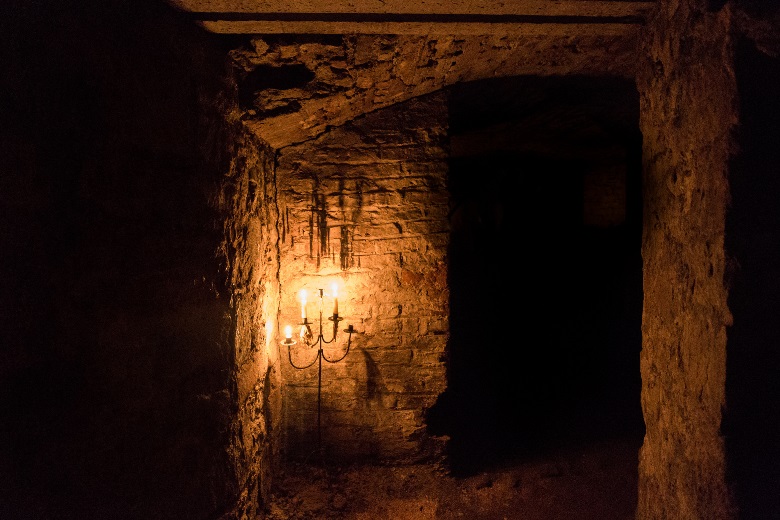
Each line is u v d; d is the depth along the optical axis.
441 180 2.97
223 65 1.84
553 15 1.63
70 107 1.08
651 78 1.67
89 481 1.12
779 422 1.20
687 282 1.43
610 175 5.95
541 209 6.18
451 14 1.60
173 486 1.46
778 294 1.20
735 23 1.20
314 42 1.88
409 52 2.15
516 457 3.26
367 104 2.73
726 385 1.22
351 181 2.97
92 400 1.14
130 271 1.28
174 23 1.49
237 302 2.04
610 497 2.79
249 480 2.23
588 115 3.62
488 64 2.49
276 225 2.90
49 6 1.03
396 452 3.09
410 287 3.03
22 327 0.97
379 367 3.06
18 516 0.96
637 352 4.21
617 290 4.63
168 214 1.46
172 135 1.48
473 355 4.90
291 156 2.96
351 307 3.03
